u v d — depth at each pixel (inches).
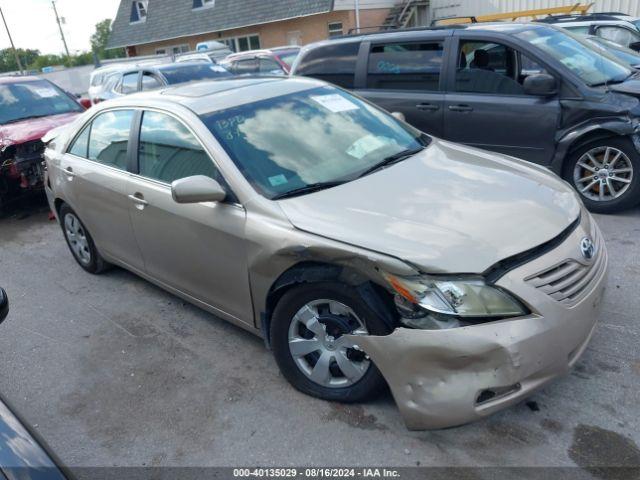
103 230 176.6
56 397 134.3
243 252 122.0
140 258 163.6
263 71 543.2
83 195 177.5
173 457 110.3
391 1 879.7
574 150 210.8
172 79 437.4
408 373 97.4
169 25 1139.3
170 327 159.6
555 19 436.8
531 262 99.3
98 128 176.1
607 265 115.6
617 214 210.4
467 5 763.4
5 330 170.4
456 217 107.0
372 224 106.7
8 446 71.5
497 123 223.0
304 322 115.0
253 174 125.6
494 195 116.5
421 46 243.0
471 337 92.5
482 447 103.4
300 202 117.8
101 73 589.9
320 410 117.2
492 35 224.1
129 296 182.7
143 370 140.5
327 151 136.6
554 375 98.6
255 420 117.3
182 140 139.9
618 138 200.2
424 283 95.7
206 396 127.2
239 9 994.1
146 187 147.9
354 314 105.8
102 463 111.0
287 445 109.3
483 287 94.7
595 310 106.6
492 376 93.3
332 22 875.4
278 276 115.6
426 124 243.0
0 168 281.3
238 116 139.5
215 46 805.2
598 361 123.3
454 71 233.6
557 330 96.5
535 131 214.7
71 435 120.3
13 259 234.5
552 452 100.4
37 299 189.6
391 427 110.3
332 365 115.9
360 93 259.9
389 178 125.9
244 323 133.5
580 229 112.0
